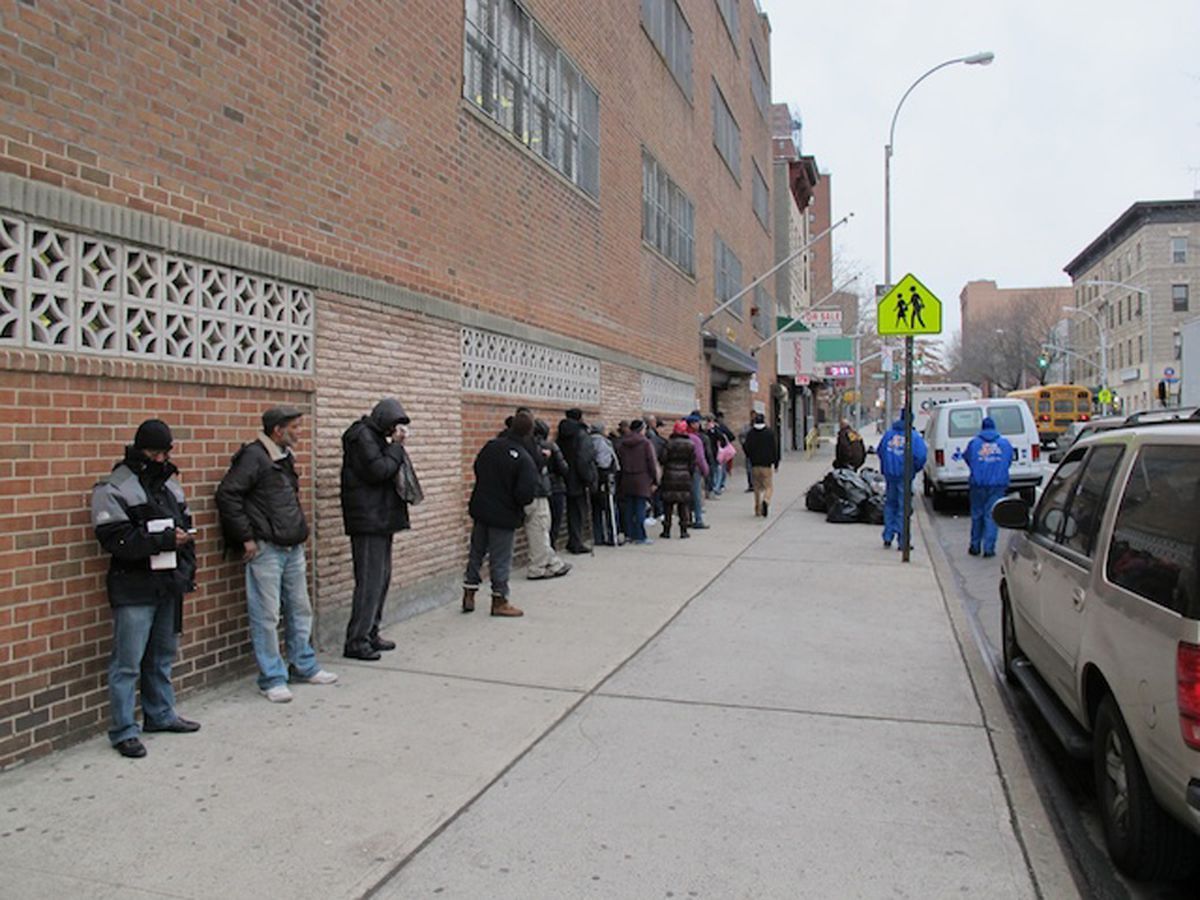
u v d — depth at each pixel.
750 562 11.17
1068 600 4.55
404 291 7.95
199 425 5.65
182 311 5.51
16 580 4.48
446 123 8.77
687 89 20.17
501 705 5.66
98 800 4.17
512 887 3.51
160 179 5.31
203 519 5.70
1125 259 66.38
